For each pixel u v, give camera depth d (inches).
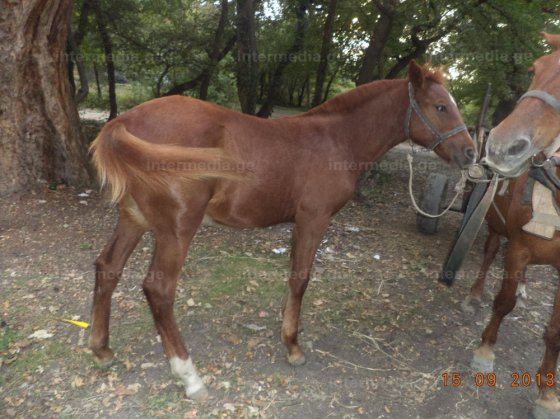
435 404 110.3
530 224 99.7
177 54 422.3
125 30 408.8
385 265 189.8
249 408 103.8
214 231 210.2
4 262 161.2
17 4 201.8
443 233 234.1
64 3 217.8
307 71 466.3
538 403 108.1
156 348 124.3
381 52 295.1
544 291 176.1
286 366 120.8
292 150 105.4
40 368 111.3
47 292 145.2
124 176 88.7
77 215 210.1
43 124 230.1
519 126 72.9
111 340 125.8
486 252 157.3
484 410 109.9
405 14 273.4
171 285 99.0
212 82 472.4
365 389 113.9
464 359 129.9
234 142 99.3
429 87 110.6
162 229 96.5
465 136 110.0
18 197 218.5
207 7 477.1
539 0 291.4
